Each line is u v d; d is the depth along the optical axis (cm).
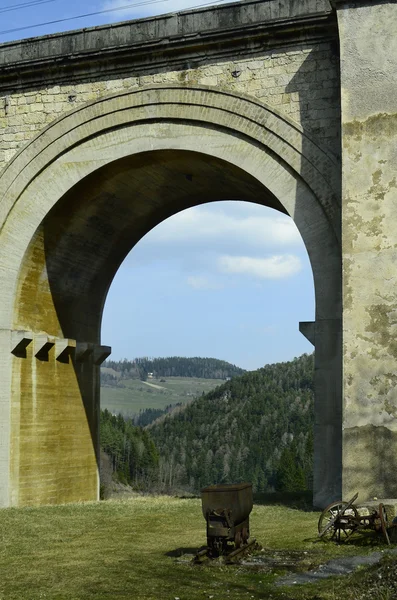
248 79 2248
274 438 14025
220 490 1362
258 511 2047
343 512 1496
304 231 2142
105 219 2681
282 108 2198
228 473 12606
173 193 2725
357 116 1944
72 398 2733
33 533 1794
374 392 1816
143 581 1223
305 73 2189
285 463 8306
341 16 2002
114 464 9819
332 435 2066
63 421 2666
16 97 2509
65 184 2425
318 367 2092
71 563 1416
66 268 2680
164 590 1159
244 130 2231
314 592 1112
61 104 2453
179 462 13150
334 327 2084
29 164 2459
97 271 2881
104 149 2395
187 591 1148
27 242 2447
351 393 1834
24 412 2455
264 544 1493
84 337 2877
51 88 2472
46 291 2609
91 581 1241
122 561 1409
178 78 2325
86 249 2731
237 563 1317
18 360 2441
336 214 2102
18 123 2494
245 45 2253
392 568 1157
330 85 2156
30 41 2478
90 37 2409
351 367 1844
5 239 2467
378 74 1947
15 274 2450
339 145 2123
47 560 1463
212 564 1316
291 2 2188
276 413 14988
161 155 2373
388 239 1870
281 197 2181
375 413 1808
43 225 2453
